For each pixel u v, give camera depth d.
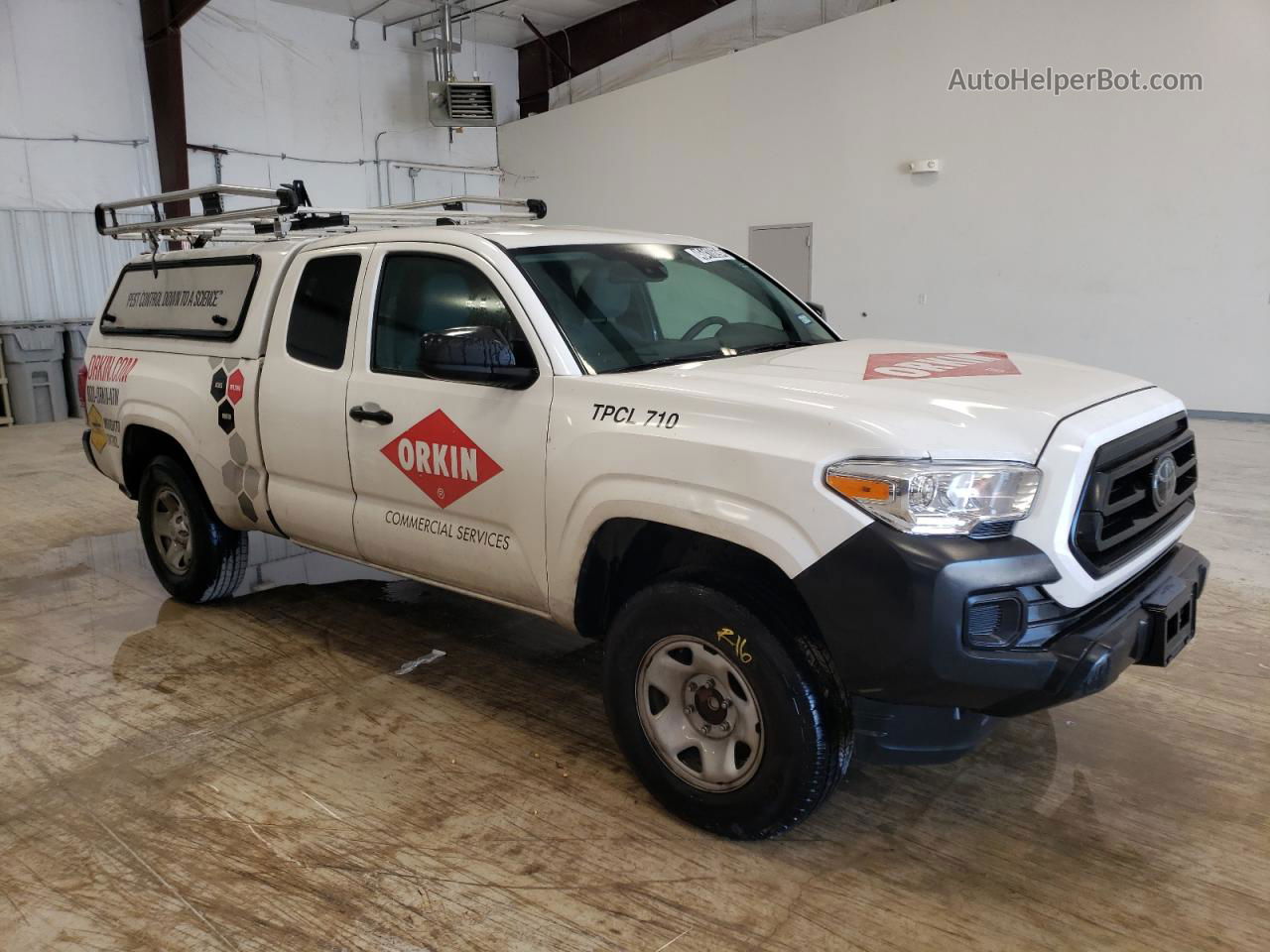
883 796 2.86
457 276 3.20
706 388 2.58
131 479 4.71
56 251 12.52
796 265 12.92
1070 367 2.93
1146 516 2.54
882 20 11.38
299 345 3.67
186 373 4.15
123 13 12.86
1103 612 2.36
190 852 2.59
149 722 3.38
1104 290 10.10
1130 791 2.87
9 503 7.02
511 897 2.39
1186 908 2.32
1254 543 5.33
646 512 2.56
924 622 2.14
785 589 2.48
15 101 12.11
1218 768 3.00
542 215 4.75
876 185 11.80
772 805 2.46
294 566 5.29
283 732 3.29
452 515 3.15
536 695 3.58
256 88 14.36
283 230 4.06
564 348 2.88
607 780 2.95
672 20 14.95
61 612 4.57
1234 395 9.47
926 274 11.49
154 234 4.54
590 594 2.88
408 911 2.34
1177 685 3.60
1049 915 2.30
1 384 11.20
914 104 11.26
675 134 14.27
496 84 17.50
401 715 3.41
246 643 4.13
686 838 2.63
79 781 2.97
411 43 16.17
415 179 16.53
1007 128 10.52
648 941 2.23
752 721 2.47
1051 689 2.20
